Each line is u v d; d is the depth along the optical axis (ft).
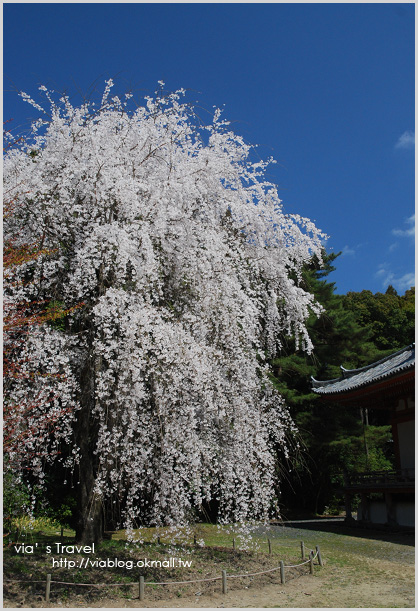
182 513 19.30
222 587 20.01
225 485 21.67
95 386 22.04
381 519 43.73
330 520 50.70
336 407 53.98
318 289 57.57
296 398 50.67
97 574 20.75
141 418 20.25
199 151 25.88
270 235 27.43
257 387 24.66
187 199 23.76
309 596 19.62
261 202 27.17
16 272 20.85
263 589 20.49
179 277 24.22
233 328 22.81
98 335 20.06
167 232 23.13
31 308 22.77
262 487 22.82
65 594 18.25
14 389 20.15
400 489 39.50
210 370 20.54
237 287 23.65
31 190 21.68
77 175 22.56
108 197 22.33
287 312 28.86
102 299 19.76
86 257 21.38
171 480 19.27
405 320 89.97
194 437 19.89
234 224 26.55
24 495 23.18
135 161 24.36
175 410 20.12
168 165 24.58
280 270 27.40
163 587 19.74
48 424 21.03
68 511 31.76
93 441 25.07
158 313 20.75
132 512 19.38
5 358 20.36
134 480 19.56
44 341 20.62
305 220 28.37
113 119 24.68
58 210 22.20
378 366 47.21
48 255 22.07
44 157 23.26
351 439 51.34
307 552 29.30
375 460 57.62
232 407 22.06
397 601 19.01
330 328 56.49
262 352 25.13
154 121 25.03
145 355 19.97
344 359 60.34
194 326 21.59
